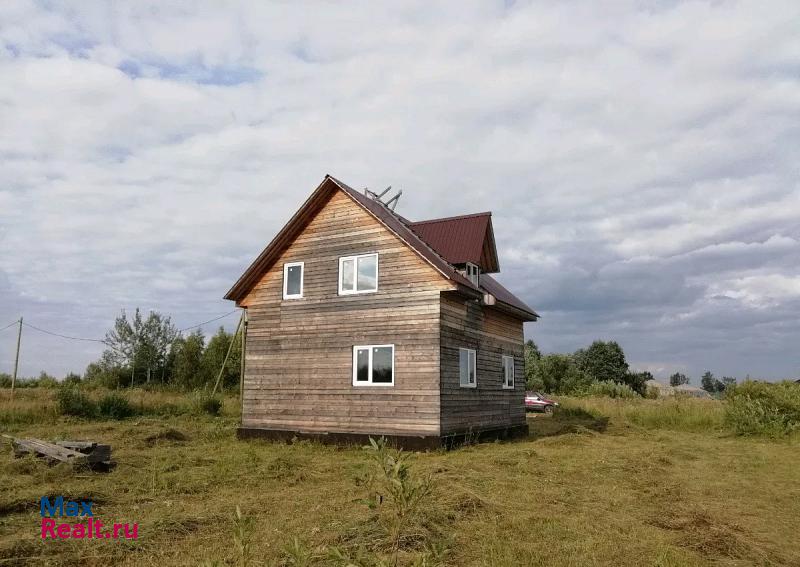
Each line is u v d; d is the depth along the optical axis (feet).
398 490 16.55
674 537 26.17
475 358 65.16
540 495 34.30
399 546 22.67
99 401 89.76
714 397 124.26
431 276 57.67
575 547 24.17
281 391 64.28
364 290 61.26
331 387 61.26
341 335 61.67
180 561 22.13
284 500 32.91
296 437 61.46
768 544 26.18
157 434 63.26
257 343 66.90
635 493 36.37
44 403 86.69
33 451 44.78
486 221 69.05
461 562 22.08
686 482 41.37
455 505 29.43
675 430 88.53
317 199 64.13
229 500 33.04
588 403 123.24
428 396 55.98
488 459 48.29
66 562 21.81
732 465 50.06
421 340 57.21
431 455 52.26
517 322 80.79
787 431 72.79
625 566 22.11
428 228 71.82
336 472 43.14
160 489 36.06
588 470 44.65
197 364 169.07
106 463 43.01
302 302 64.69
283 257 66.90
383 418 57.82
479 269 69.51
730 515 31.53
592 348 237.66
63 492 32.76
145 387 156.97
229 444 61.05
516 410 76.95
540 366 215.10
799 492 38.34
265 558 21.89
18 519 28.45
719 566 22.85
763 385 79.71
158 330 168.66
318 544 23.62
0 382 146.10
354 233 62.80
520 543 24.34
